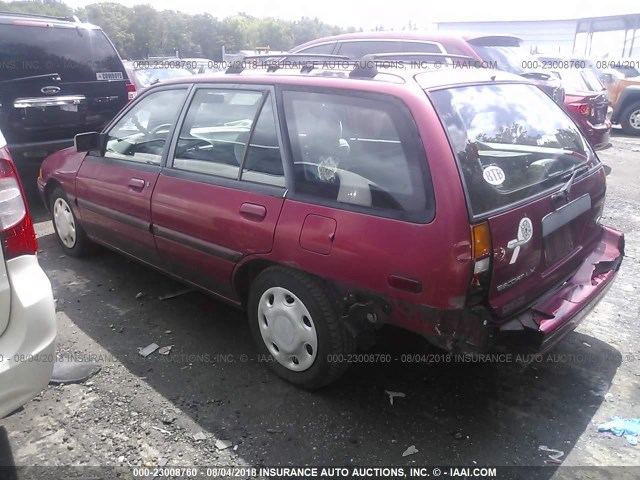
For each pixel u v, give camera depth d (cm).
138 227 386
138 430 275
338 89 283
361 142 269
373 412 290
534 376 324
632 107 1284
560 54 1191
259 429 277
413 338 335
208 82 353
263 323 318
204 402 297
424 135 249
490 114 287
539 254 278
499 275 253
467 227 237
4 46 595
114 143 419
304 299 287
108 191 408
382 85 271
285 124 301
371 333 279
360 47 753
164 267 387
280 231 288
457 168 243
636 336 370
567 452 264
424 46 711
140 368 328
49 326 236
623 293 436
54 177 472
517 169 279
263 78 320
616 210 661
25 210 243
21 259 236
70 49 650
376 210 256
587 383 317
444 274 236
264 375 323
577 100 818
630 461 258
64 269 471
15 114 606
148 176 374
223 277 334
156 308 404
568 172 312
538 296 282
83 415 286
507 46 768
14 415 285
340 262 266
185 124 359
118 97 705
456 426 280
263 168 306
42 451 261
